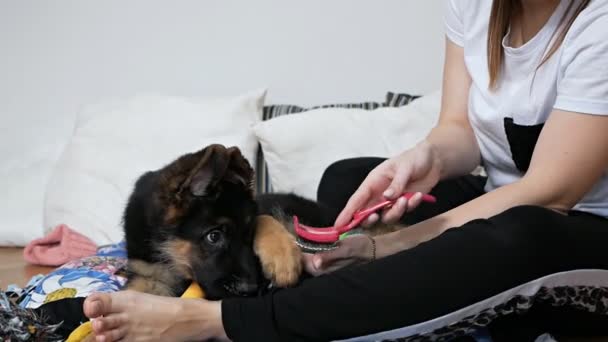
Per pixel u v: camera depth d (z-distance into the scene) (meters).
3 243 3.13
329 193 2.14
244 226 1.74
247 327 1.34
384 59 3.21
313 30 3.22
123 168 2.89
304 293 1.33
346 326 1.30
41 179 3.37
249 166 1.78
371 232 1.90
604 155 1.48
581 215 1.58
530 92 1.70
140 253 1.79
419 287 1.29
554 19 1.64
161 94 3.15
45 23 3.40
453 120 2.06
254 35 3.27
